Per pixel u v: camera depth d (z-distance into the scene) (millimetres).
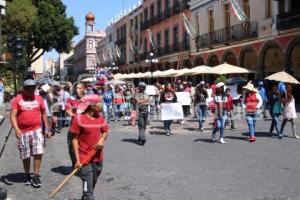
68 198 7297
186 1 43906
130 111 20547
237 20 33906
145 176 8922
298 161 10305
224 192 7562
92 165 6344
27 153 8094
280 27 27922
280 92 15570
